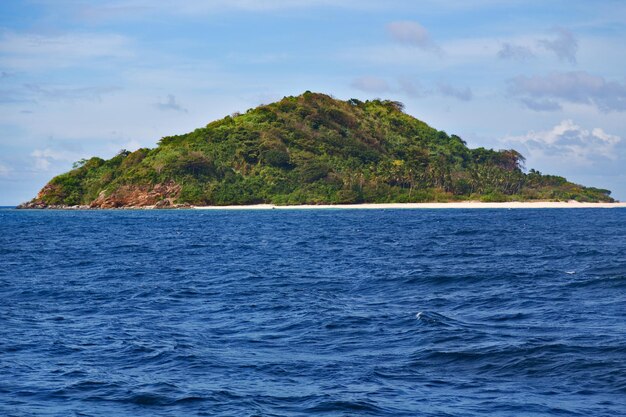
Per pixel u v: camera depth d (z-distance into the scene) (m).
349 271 60.03
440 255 76.25
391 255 77.06
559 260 67.69
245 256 79.19
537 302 39.97
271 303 41.47
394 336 30.69
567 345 27.48
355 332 31.75
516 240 101.19
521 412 20.36
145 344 29.73
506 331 31.33
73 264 70.50
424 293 45.22
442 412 20.47
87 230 146.88
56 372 25.28
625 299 40.22
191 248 93.06
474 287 47.53
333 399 21.66
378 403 21.30
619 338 28.77
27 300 44.09
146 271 62.59
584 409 20.47
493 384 23.20
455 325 32.75
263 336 31.42
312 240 106.44
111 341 30.45
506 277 52.00
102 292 47.75
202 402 21.64
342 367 25.58
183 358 27.06
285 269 63.06
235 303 41.94
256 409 20.92
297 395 22.23
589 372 23.95
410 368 25.34
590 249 81.50
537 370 24.47
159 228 153.25
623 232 121.38
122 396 22.36
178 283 52.88
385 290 47.22
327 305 40.22
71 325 34.69
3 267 67.25
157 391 22.78
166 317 37.12
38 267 67.25
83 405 21.56
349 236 115.31
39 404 21.64
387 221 175.38
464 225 152.25
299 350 28.52
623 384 22.62
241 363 26.34
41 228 157.00
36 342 30.31
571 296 42.03
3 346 29.44
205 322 35.38
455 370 24.97
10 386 23.45
